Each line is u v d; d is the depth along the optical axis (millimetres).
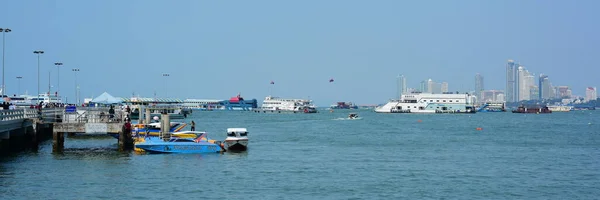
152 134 163750
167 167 114375
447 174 110812
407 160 132125
